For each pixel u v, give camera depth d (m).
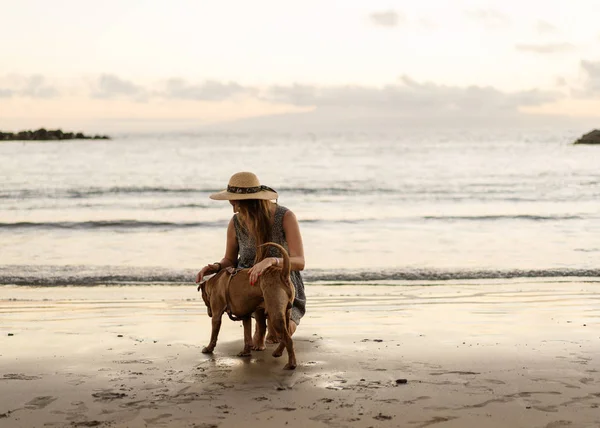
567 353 5.31
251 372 4.76
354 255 12.25
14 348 5.59
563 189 27.23
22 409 3.97
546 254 12.29
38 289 9.06
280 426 3.67
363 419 3.77
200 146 102.19
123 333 6.23
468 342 5.75
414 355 5.25
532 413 3.86
